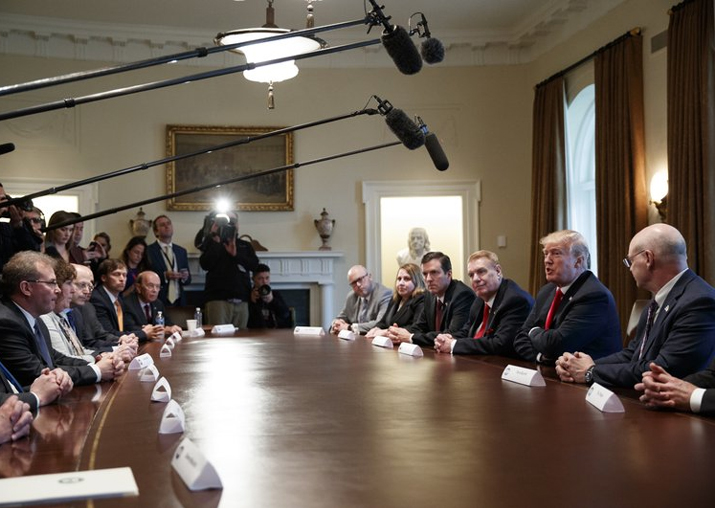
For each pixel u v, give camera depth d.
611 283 7.09
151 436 1.89
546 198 8.34
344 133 9.21
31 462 1.65
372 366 3.37
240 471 1.52
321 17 8.44
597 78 7.41
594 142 8.01
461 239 9.29
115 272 5.30
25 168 8.62
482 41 9.04
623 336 6.88
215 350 4.22
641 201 6.84
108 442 1.83
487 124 9.23
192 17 8.43
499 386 2.71
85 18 8.46
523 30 8.79
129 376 3.14
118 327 5.34
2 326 2.95
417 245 9.09
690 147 5.99
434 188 9.22
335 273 9.14
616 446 1.73
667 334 2.88
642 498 1.32
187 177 8.96
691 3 6.05
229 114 9.07
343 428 1.96
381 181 9.20
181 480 1.46
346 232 9.19
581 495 1.34
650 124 6.84
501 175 9.22
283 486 1.41
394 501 1.31
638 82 6.91
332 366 3.38
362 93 9.23
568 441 1.79
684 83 6.07
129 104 8.91
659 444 1.75
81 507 1.28
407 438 1.83
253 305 7.84
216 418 2.12
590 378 2.77
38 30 8.49
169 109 8.98
